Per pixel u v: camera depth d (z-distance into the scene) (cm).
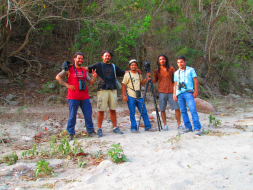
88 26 991
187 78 487
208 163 299
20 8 767
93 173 285
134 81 514
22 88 951
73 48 1086
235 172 267
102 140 440
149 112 798
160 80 539
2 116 640
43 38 1154
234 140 405
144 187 238
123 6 988
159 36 1180
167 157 326
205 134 459
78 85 454
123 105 912
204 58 1304
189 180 252
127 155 345
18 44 1116
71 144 416
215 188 232
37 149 394
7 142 445
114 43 1124
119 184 250
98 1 1041
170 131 511
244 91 1437
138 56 1212
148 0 1116
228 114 777
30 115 659
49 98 891
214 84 1384
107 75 485
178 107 530
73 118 456
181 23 1245
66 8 1130
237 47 1438
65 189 244
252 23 1318
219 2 1275
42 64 1079
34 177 278
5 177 278
